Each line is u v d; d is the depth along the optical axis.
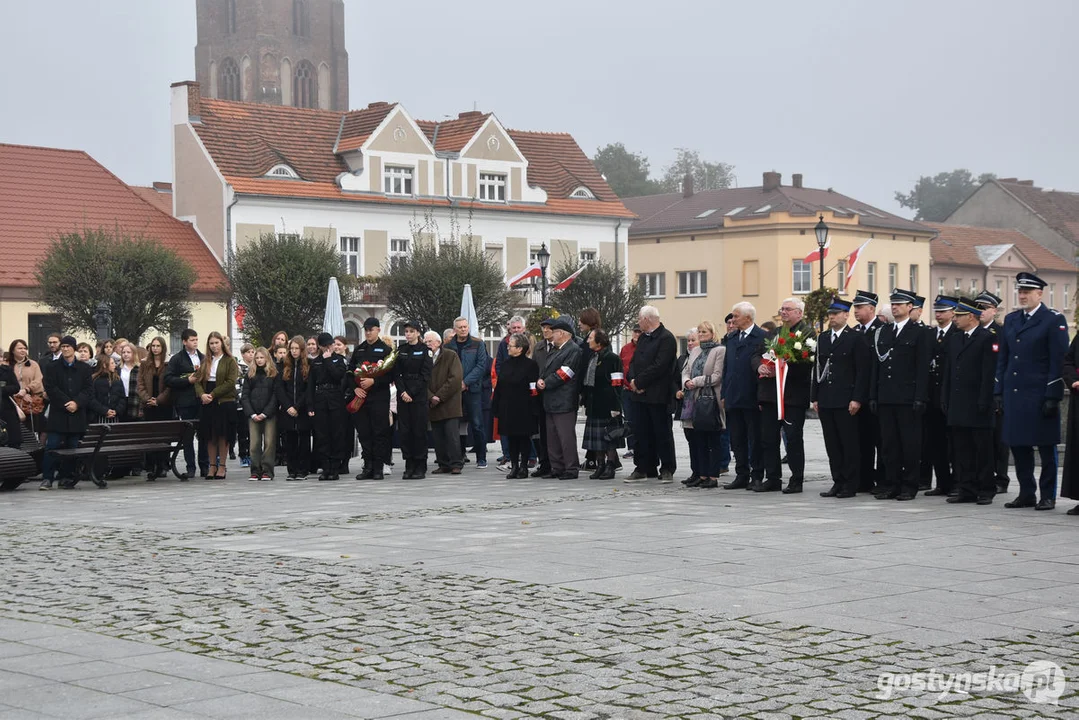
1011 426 14.08
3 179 52.19
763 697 6.45
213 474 19.62
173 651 7.60
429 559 10.77
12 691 6.76
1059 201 93.56
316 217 56.12
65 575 10.45
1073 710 6.20
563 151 66.50
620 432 18.31
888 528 12.45
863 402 15.34
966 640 7.59
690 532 12.25
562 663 7.15
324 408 19.11
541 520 13.37
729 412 16.59
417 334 19.12
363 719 6.16
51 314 45.94
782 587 9.26
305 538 12.34
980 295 15.13
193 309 52.34
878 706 6.28
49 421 18.27
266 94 116.44
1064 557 10.57
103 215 53.31
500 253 61.34
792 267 70.31
